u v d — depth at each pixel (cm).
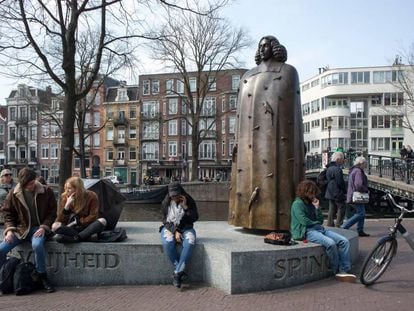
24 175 616
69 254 611
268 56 745
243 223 727
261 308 495
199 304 513
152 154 6462
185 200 610
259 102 727
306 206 646
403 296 530
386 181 1964
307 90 7625
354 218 990
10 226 612
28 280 575
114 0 1180
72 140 1211
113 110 6619
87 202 630
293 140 721
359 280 600
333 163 1071
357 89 6725
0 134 7088
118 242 619
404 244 890
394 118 5119
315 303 509
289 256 581
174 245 595
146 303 521
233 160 767
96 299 543
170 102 6284
